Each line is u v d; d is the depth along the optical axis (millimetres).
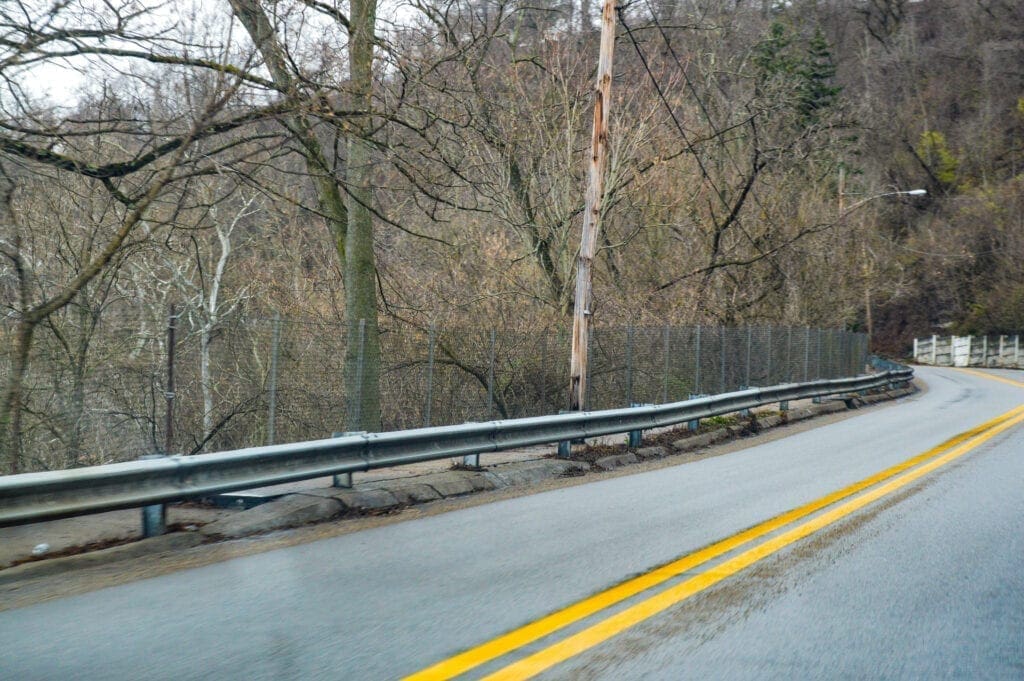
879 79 81188
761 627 5676
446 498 11023
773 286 33188
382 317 23031
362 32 17156
